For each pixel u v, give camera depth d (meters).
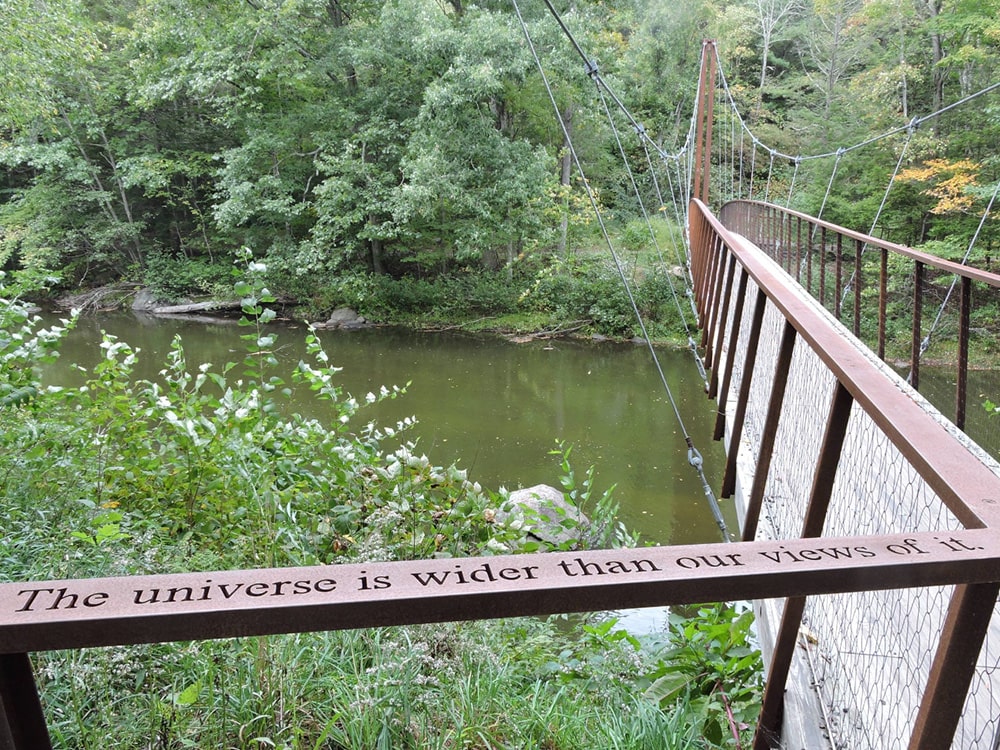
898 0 19.72
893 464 1.80
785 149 25.05
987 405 3.46
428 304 19.20
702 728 2.19
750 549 0.93
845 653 1.86
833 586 0.88
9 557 2.41
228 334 18.09
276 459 3.33
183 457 3.46
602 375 14.48
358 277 18.89
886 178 18.00
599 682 2.50
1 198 24.03
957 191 15.43
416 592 0.82
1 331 3.57
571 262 19.53
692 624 2.57
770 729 1.89
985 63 17.30
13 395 3.18
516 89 18.00
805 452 2.50
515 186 16.88
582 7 18.34
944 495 1.05
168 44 19.17
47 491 2.98
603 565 0.89
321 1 18.17
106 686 1.89
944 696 0.98
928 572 0.89
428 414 11.32
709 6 26.53
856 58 23.70
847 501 2.12
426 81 17.94
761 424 3.62
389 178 17.91
